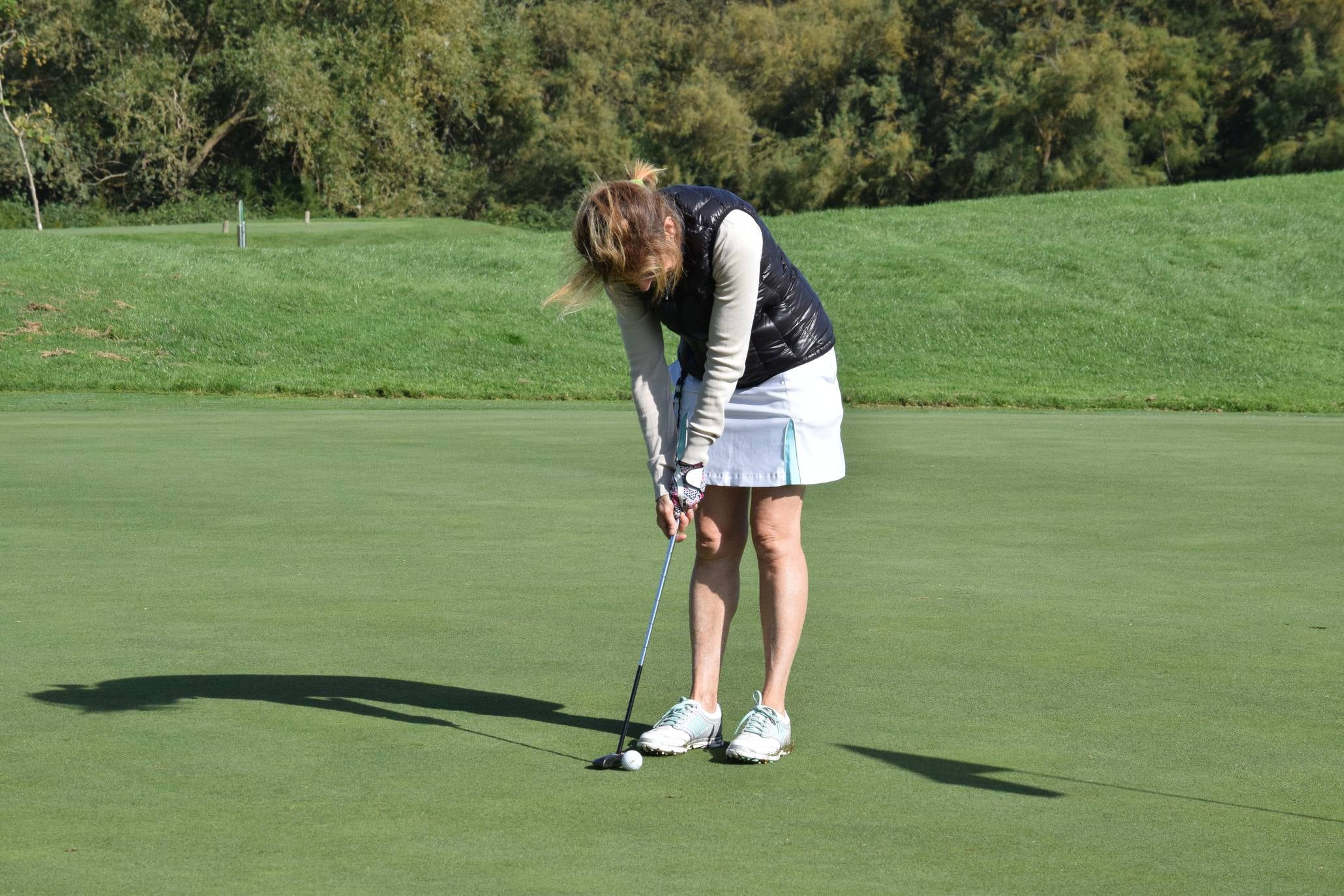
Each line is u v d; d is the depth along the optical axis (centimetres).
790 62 12350
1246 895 478
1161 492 1575
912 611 962
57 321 3972
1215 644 871
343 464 1781
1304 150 11081
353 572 1085
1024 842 529
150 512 1380
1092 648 860
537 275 4894
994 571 1113
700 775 620
